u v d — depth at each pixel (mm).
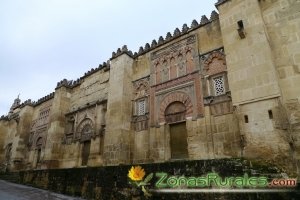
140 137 14820
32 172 18422
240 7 11336
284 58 9938
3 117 31375
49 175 16094
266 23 10891
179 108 13531
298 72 9430
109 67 19203
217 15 13469
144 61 16703
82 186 12758
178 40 14961
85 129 19078
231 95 10336
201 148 11656
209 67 12875
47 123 24203
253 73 9930
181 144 12891
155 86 15133
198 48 13719
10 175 21859
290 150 8164
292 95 9273
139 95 16000
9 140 29078
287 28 10266
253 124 9305
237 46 10820
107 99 17875
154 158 13398
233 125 10945
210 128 11680
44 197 12375
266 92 9344
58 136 20734
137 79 16531
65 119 21688
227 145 10836
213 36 13289
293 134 8711
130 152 14703
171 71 14664
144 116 15125
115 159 14148
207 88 12500
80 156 18438
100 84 19734
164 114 14000
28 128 26984
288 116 9062
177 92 13812
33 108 28094
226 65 11789
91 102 19719
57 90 22922
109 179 11320
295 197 6453
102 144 16844
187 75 13656
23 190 15047
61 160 19922
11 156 25766
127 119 15422
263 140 8859
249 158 8305
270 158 8477
